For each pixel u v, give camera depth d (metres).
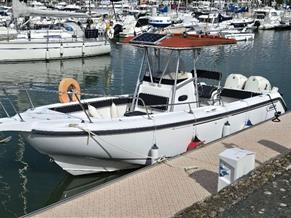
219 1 57.75
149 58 8.98
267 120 9.48
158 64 8.96
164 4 51.75
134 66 24.08
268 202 5.08
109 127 7.50
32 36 24.56
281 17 56.31
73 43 25.52
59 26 27.59
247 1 63.88
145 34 9.11
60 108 8.41
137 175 6.23
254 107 9.91
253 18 53.16
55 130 7.23
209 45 8.94
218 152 7.30
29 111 8.09
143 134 7.81
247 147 7.60
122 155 7.87
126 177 6.13
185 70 9.29
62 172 8.38
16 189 7.90
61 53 25.12
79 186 8.16
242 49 34.06
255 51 32.91
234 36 38.41
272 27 53.91
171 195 5.58
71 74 21.62
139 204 5.32
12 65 23.45
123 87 18.62
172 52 8.75
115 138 7.60
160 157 7.79
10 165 8.86
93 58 26.62
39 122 7.43
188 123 8.35
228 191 5.23
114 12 40.41
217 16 44.69
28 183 8.11
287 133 8.51
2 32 23.81
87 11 41.78
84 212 5.11
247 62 27.17
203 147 7.56
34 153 9.48
